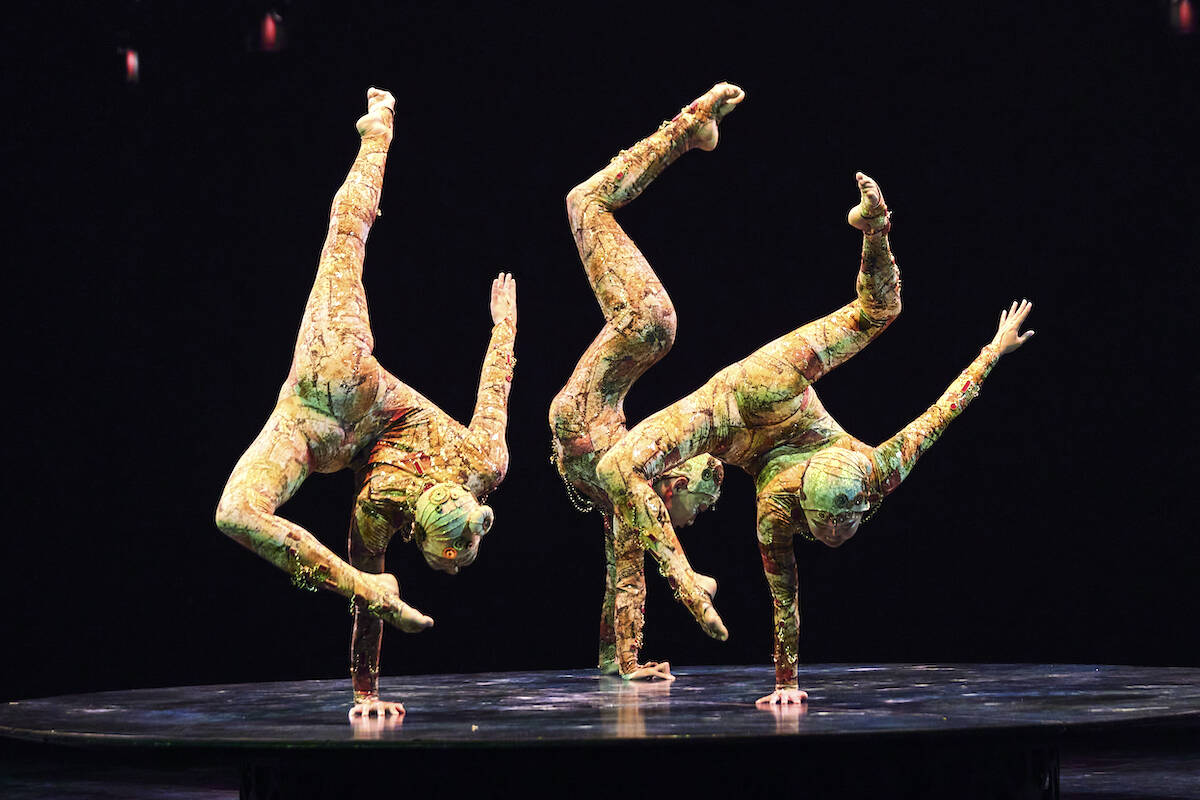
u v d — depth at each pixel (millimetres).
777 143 19078
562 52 18938
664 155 12344
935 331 18953
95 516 18141
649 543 10562
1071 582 18703
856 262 18938
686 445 10758
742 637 19641
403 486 10180
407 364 18984
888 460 10523
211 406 18438
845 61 18875
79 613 18078
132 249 18203
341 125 18609
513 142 19016
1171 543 18359
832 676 12594
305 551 9562
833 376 19297
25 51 17781
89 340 18125
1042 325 18719
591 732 8680
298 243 18547
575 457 12602
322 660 18750
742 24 18922
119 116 18047
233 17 18203
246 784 10023
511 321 11422
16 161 17844
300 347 10281
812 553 19500
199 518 18422
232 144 18375
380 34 18703
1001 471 18969
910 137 18828
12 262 17891
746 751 9133
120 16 17922
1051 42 18375
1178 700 10094
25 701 11617
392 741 8492
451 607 19422
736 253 19219
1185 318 18297
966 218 18797
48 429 18031
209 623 18469
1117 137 18312
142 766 16219
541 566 19484
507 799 9195
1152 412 18453
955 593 19078
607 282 12297
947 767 9391
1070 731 8781
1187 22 17906
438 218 19031
